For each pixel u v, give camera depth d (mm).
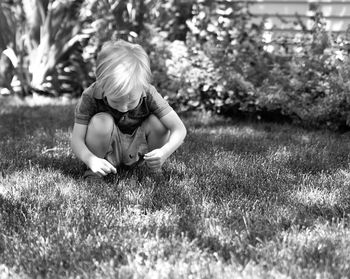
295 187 3209
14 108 5863
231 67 5469
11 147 4152
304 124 5176
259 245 2404
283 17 5992
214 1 6004
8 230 2617
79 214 2768
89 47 6094
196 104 5582
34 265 2254
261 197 3031
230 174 3465
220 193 3104
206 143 4336
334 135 4793
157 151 3119
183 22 6191
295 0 5926
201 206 2881
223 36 5629
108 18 6125
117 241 2459
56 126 4965
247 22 5840
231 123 5363
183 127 3262
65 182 3303
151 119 3270
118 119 3236
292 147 4219
